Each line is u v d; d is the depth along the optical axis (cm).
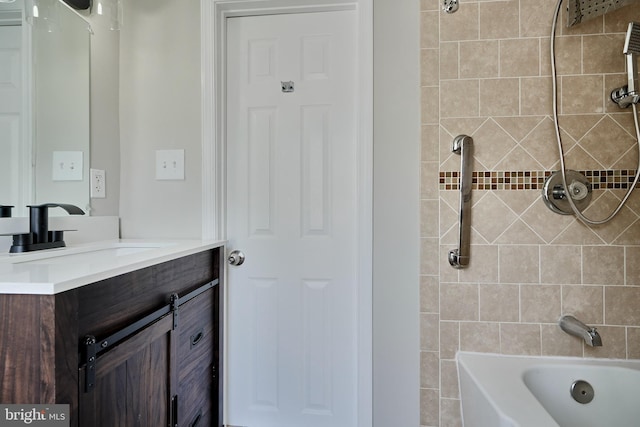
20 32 107
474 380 108
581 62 120
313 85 146
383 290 136
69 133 125
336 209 145
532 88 122
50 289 58
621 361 118
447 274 127
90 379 67
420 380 133
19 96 107
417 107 134
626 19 118
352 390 143
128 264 79
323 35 145
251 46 149
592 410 114
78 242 128
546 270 122
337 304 144
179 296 108
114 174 147
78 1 128
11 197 104
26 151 109
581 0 116
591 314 120
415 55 134
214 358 138
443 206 128
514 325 123
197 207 147
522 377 110
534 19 122
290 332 147
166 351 99
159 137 148
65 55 123
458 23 126
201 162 146
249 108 149
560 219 121
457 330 126
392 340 135
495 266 124
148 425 89
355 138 142
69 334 62
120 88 150
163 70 148
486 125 124
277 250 148
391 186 135
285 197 148
